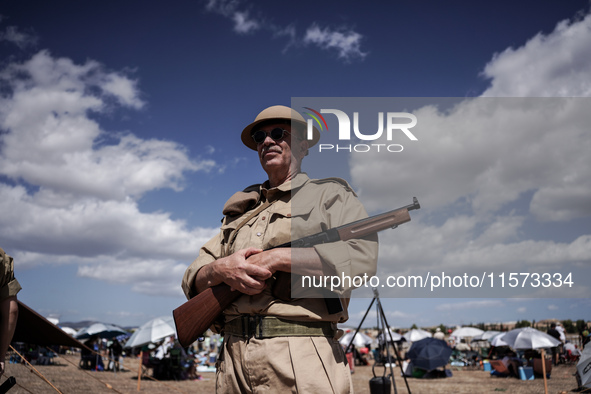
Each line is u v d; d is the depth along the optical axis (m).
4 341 3.13
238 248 2.21
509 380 15.31
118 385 13.97
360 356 25.22
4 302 3.14
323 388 1.88
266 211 2.26
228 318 2.18
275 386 1.91
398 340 24.89
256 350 1.97
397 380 16.80
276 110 2.36
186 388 14.53
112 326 24.66
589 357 10.23
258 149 2.39
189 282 2.34
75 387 12.08
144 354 18.83
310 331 1.97
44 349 21.17
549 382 13.87
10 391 9.72
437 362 17.17
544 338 15.77
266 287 2.01
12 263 3.20
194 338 2.12
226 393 2.10
